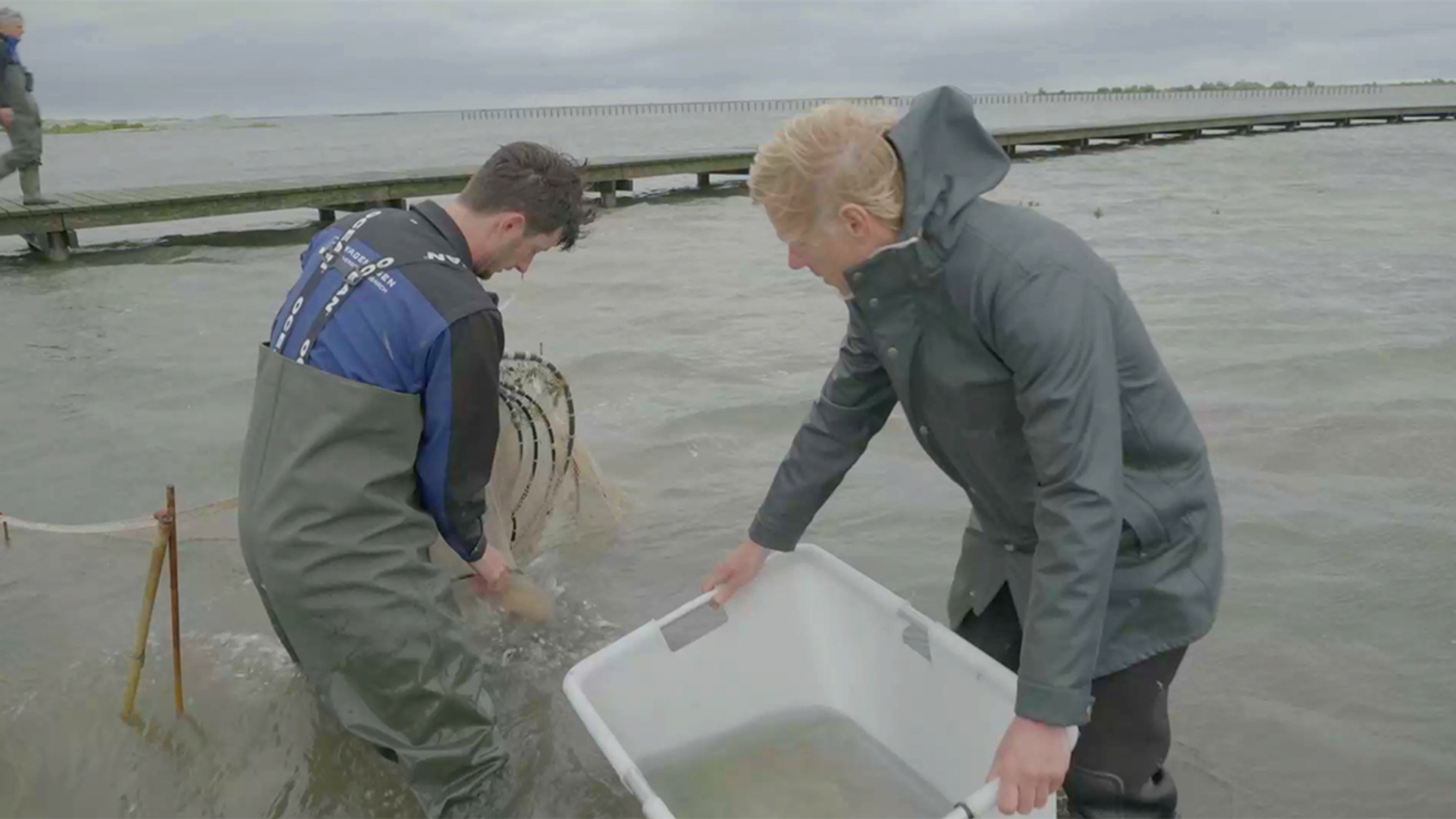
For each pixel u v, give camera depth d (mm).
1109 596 1955
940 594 3402
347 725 2404
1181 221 11398
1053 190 15031
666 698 2467
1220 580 2010
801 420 4996
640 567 3625
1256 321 6438
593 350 6191
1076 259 1716
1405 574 3359
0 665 3033
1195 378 5336
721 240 10992
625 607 3367
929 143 1732
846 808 2352
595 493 3840
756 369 5816
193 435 4883
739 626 2545
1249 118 28234
